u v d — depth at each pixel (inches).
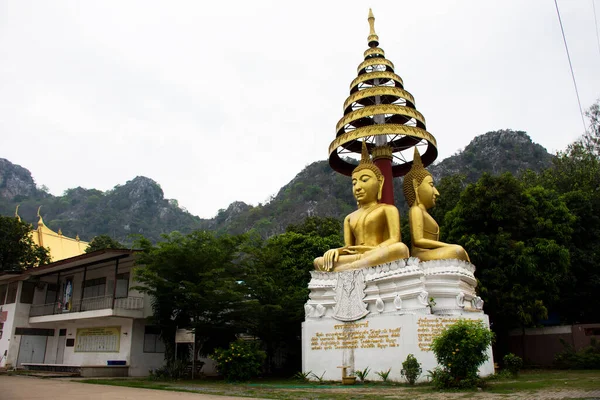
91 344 1210.6
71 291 1262.3
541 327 1128.2
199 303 897.5
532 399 445.7
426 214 882.1
